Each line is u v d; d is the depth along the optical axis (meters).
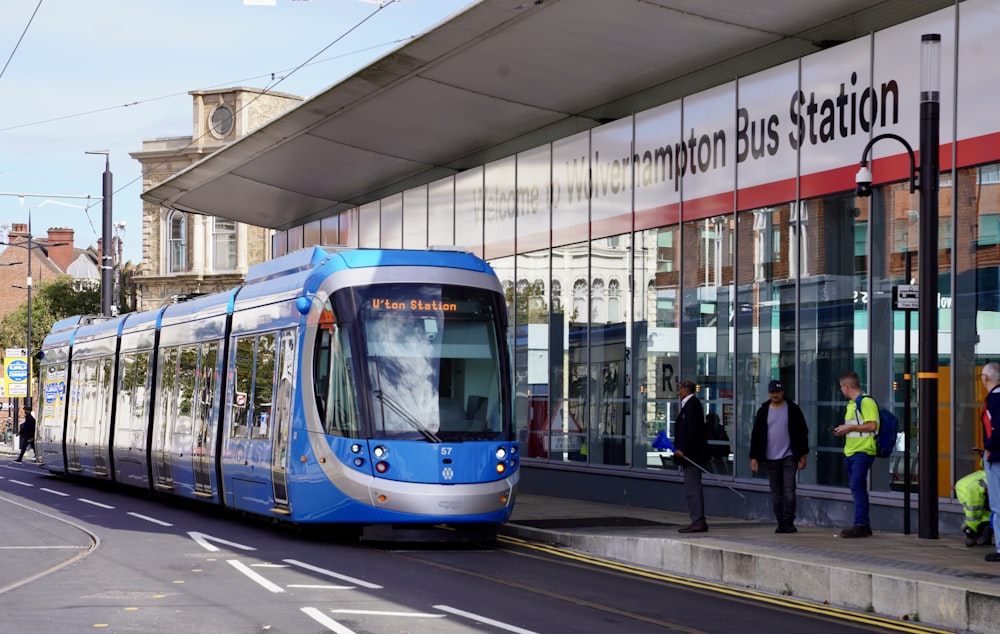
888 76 17.56
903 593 11.65
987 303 15.92
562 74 21.91
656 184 22.67
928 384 15.23
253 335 19.50
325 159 30.08
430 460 16.03
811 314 18.84
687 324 21.73
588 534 17.02
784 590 13.20
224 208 38.12
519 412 27.05
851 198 18.19
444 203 30.50
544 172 26.34
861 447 15.95
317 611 10.91
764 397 19.80
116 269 77.44
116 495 27.41
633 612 11.43
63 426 32.12
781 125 19.62
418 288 17.00
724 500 20.55
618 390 23.56
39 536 18.17
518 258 27.23
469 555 15.95
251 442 18.91
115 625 10.20
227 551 15.91
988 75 16.02
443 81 22.92
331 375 16.64
